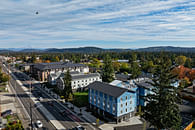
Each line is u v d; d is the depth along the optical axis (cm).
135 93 5156
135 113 5231
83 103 6172
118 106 4544
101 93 5097
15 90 8125
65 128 4269
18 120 4500
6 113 4953
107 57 8850
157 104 2780
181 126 3975
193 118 4659
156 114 2741
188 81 8962
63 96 6912
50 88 8588
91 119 4862
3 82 9625
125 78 9612
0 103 6128
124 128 3959
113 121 4716
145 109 3008
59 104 6147
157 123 2773
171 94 2703
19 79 10988
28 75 12462
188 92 7212
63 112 5259
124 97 4709
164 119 2652
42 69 10431
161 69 2816
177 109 2742
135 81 6400
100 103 5175
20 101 6406
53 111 5438
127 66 14375
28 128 4200
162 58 2895
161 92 2762
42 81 10412
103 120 4753
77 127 4172
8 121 4453
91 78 8656
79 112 5375
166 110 2659
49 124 4494
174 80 2994
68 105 6019
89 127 4344
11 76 12019
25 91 7938
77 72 9606
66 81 6769
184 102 6325
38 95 7281
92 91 5519
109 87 5138
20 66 15275
